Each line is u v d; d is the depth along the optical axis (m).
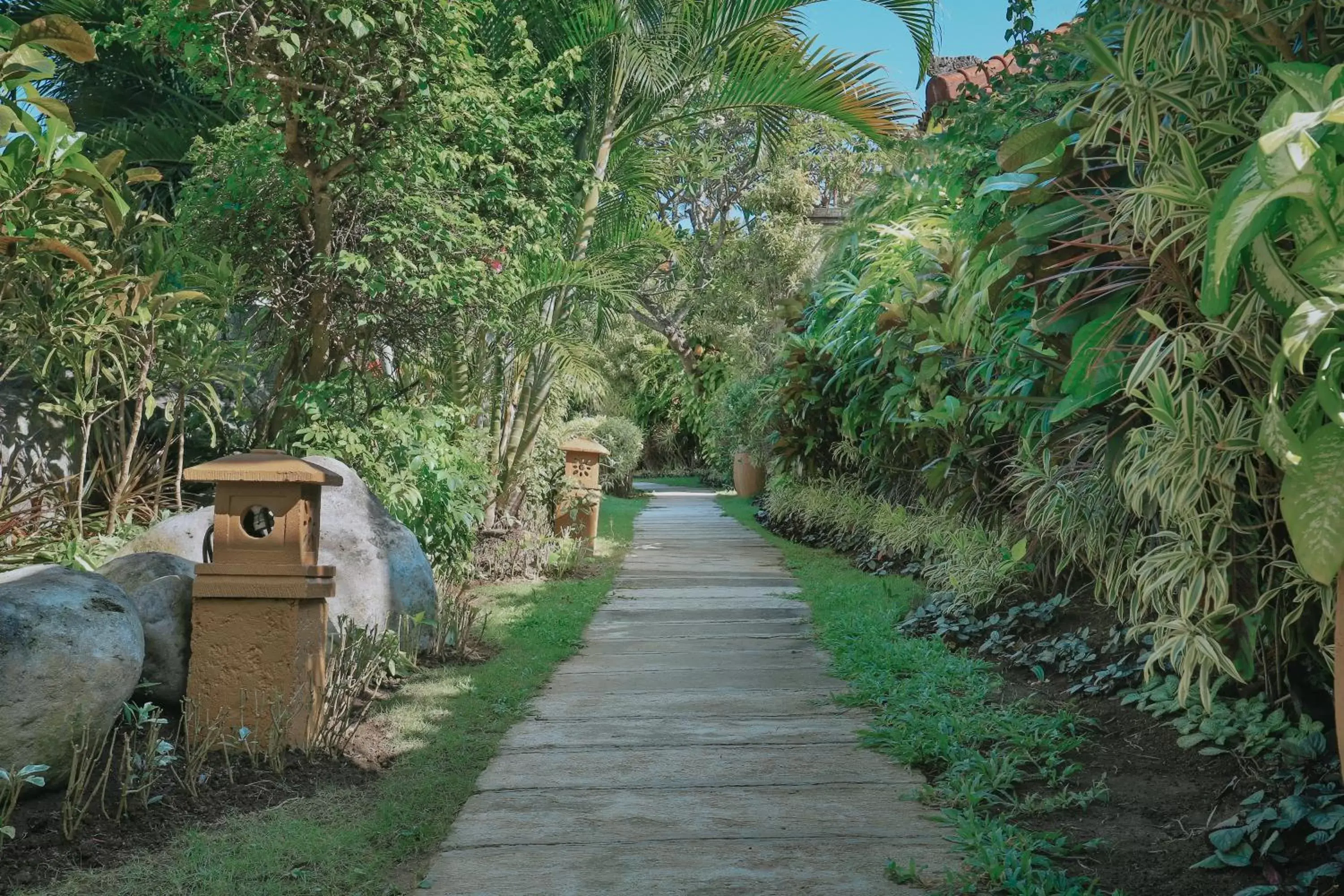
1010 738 3.75
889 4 8.24
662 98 8.62
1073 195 3.00
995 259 3.61
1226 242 1.72
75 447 6.09
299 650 3.56
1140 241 2.77
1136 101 2.38
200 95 8.62
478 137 6.04
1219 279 1.86
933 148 5.61
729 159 18.70
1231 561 2.71
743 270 20.55
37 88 8.70
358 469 6.25
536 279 7.22
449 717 4.22
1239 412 2.49
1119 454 3.37
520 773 3.59
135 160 8.43
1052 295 3.37
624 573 8.84
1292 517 1.89
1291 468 1.91
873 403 8.32
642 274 9.52
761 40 8.48
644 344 25.89
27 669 2.89
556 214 7.16
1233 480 2.63
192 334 5.59
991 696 4.44
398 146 5.73
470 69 5.76
